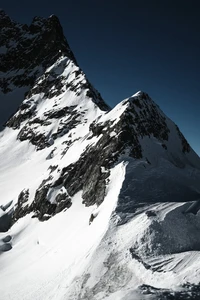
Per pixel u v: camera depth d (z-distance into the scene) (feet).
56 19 581.94
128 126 165.68
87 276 83.25
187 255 78.59
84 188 156.25
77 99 329.52
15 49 577.02
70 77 376.89
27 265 120.37
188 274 67.41
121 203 110.52
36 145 310.45
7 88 510.58
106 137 171.12
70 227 135.03
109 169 145.18
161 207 108.27
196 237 91.97
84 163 173.27
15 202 206.18
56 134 301.22
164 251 84.02
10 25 632.38
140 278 74.43
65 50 543.39
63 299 79.87
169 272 71.77
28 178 249.75
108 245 90.99
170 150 193.06
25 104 389.80
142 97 207.82
